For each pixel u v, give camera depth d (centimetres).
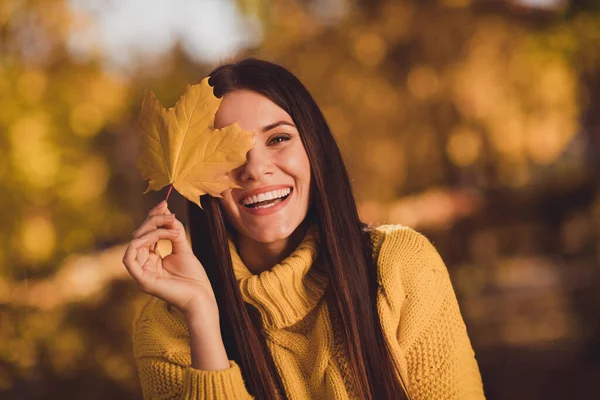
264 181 205
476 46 1041
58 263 784
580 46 998
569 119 1034
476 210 1086
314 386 209
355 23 1071
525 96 1028
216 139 196
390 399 205
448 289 217
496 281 1067
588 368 666
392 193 1063
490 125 1035
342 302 208
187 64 1051
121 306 614
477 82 1024
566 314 843
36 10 764
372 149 1048
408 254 214
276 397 210
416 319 208
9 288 613
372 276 215
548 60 1012
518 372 678
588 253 929
